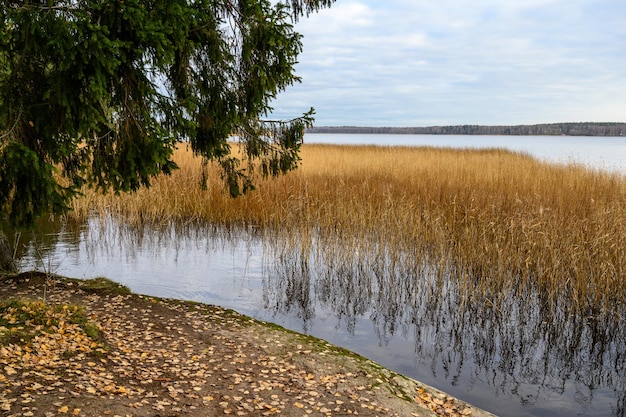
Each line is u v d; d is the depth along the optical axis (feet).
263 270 33.17
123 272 31.91
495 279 28.96
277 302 27.76
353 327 24.76
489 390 19.10
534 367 21.03
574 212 37.96
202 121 21.74
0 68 17.16
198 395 15.55
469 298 27.48
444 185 48.70
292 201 43.09
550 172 58.03
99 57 14.30
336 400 16.28
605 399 18.53
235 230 43.52
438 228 35.96
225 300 27.84
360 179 53.31
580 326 24.79
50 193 14.60
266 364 18.60
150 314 22.59
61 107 15.44
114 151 18.19
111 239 39.81
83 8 15.48
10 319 18.34
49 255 34.76
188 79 20.84
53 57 15.08
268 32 21.30
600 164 62.85
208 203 47.06
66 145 17.02
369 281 30.30
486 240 31.68
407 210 39.63
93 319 20.93
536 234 31.50
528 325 25.20
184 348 19.25
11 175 14.30
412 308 27.17
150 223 45.21
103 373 15.98
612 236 29.94
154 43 15.88
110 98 17.01
